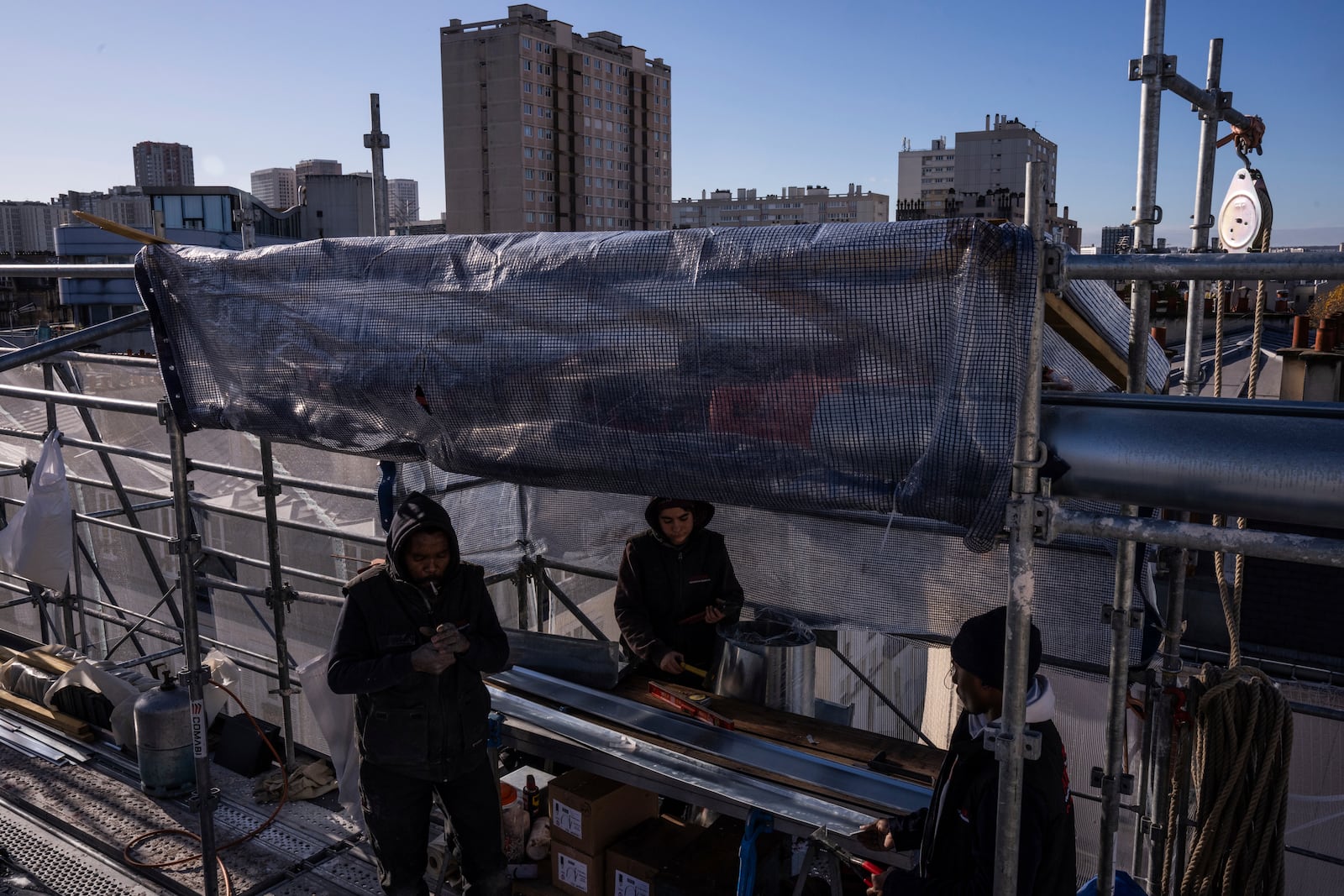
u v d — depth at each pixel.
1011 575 2.04
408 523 3.34
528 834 3.91
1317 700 6.02
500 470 2.85
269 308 3.26
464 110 98.69
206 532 7.27
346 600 3.48
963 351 2.07
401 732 3.40
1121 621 2.97
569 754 3.61
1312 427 1.83
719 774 3.31
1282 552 1.79
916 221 2.14
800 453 2.32
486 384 2.77
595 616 6.41
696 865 3.41
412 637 3.43
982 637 2.43
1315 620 7.65
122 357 5.82
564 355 2.62
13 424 7.75
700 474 2.47
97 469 7.73
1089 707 5.79
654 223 118.25
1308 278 1.79
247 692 7.23
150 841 4.45
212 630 7.77
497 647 3.52
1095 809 5.77
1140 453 1.97
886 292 2.16
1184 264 1.89
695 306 2.40
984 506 2.09
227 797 4.81
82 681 5.49
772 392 2.33
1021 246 2.01
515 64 95.81
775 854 3.29
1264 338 16.17
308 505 6.82
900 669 7.23
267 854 4.33
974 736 2.46
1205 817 3.06
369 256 3.02
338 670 3.37
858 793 3.13
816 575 4.70
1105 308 2.74
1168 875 3.37
